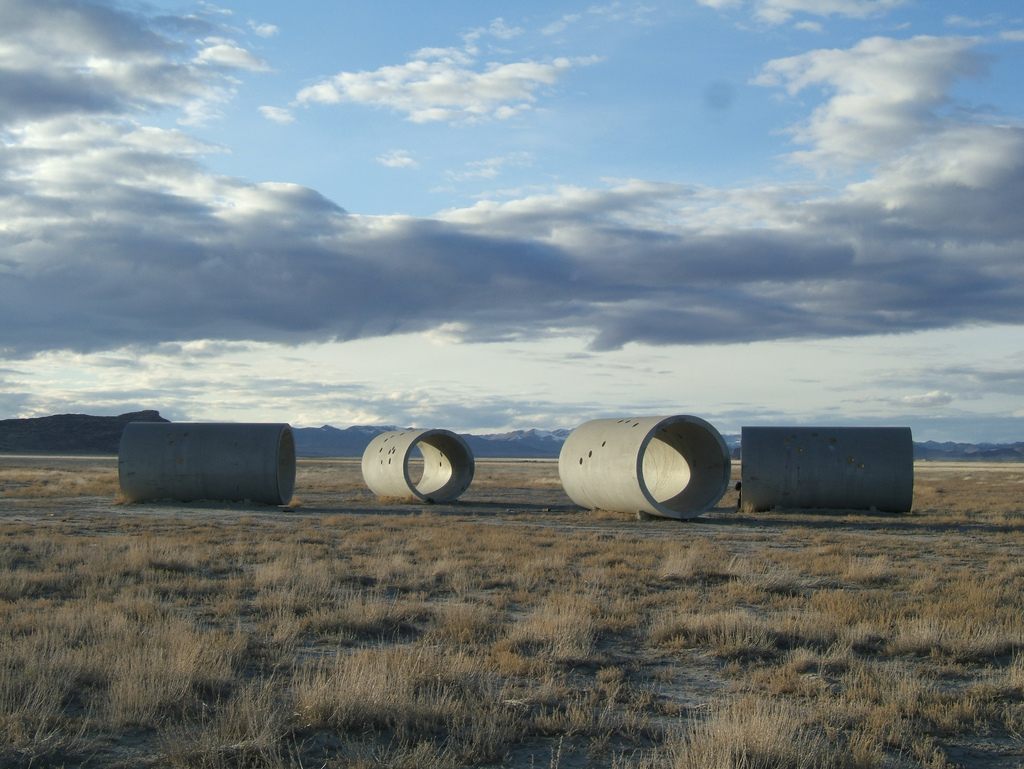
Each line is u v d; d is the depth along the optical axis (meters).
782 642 13.27
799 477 37.97
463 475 46.78
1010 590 17.56
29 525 29.84
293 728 8.91
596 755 8.54
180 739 8.36
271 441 39.66
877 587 18.48
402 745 8.59
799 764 7.94
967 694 10.58
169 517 34.19
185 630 12.48
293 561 20.81
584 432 39.66
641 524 32.78
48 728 8.91
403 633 13.78
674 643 13.03
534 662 11.49
